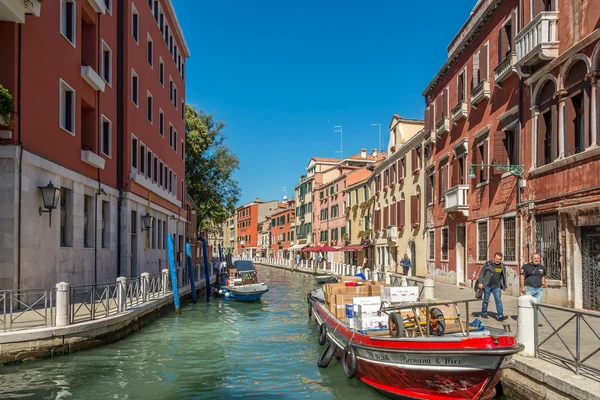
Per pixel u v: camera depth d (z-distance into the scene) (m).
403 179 30.81
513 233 15.77
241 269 27.66
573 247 12.23
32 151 12.06
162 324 15.45
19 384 8.32
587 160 11.68
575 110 12.55
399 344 7.59
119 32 19.30
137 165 20.64
